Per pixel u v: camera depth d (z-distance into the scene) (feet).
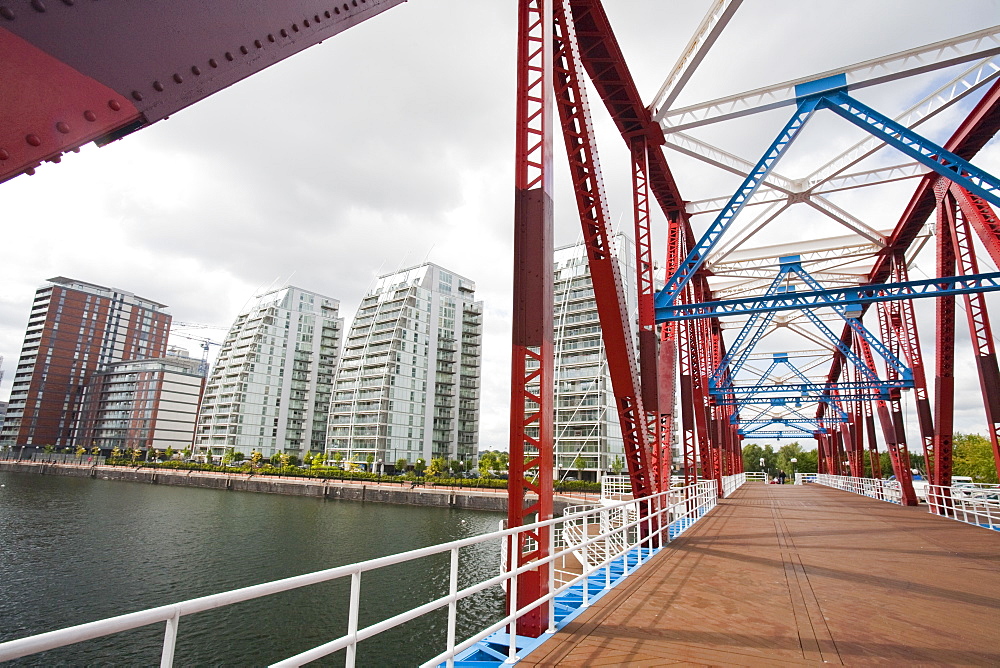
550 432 22.53
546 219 23.71
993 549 42.09
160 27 7.41
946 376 65.51
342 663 64.80
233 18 8.36
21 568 103.76
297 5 9.41
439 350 364.17
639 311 50.26
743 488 147.43
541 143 24.13
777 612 23.73
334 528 154.30
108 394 439.22
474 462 370.12
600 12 42.04
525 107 24.93
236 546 127.85
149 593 91.20
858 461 127.65
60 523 155.02
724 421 133.90
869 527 56.08
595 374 268.00
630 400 38.75
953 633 21.11
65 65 6.43
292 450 385.50
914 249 85.51
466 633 75.31
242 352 381.40
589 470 254.27
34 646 5.58
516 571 17.79
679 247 76.07
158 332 527.81
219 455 357.41
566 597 29.40
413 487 231.91
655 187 70.95
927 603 25.79
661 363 67.31
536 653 18.13
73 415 458.09
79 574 101.04
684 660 17.69
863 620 22.72
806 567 34.12
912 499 87.71
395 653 68.03
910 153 45.14
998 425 54.34
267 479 275.59
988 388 55.01
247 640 70.74
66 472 370.53
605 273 35.81
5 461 404.57
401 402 331.98
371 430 323.37
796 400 126.21
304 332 405.18
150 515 175.73
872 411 117.80
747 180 50.90
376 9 11.48
